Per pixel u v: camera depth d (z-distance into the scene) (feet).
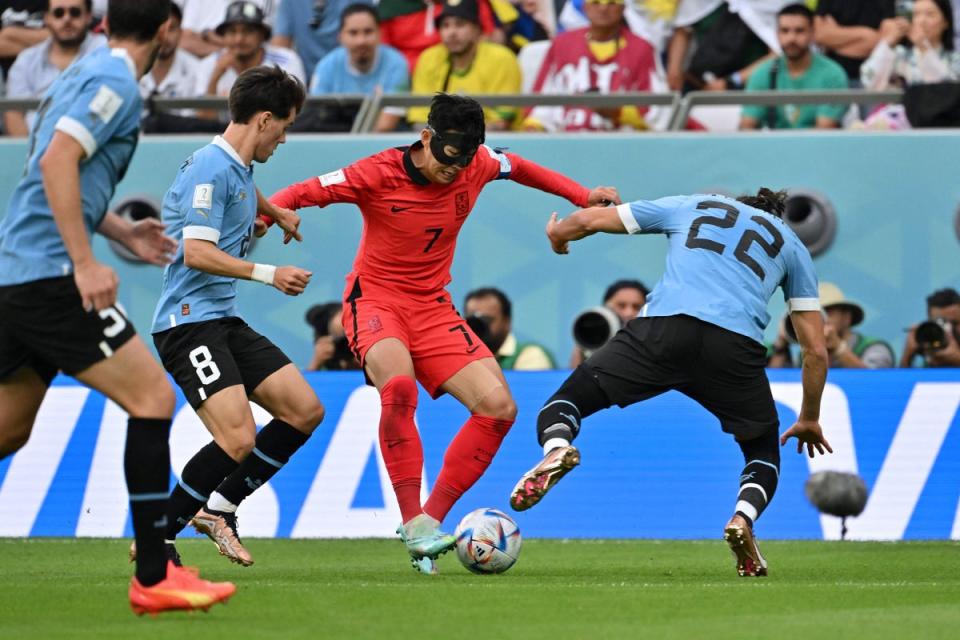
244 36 122.11
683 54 122.21
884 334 102.68
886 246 102.68
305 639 42.55
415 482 67.56
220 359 64.44
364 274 70.38
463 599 54.39
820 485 94.53
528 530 97.81
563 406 65.21
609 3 117.91
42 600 53.78
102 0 127.65
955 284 102.06
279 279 61.36
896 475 96.02
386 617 48.29
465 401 69.77
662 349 65.05
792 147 103.24
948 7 119.14
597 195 74.43
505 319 104.27
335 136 106.01
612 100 110.01
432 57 119.96
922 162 102.32
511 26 122.21
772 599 55.47
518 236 104.27
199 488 65.67
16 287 45.80
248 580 64.95
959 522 95.30
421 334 70.08
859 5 120.06
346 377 99.91
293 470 99.09
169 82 122.52
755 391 65.72
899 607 53.11
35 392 49.85
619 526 97.45
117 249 106.93
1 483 99.50
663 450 98.22
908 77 119.55
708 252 65.87
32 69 123.85
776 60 118.21
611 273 103.65
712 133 103.86
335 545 91.86
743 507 65.31
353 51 118.83
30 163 46.26
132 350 46.39
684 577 67.05
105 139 44.96
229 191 63.16
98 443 99.50
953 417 96.37
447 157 66.03
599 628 45.75
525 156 104.99
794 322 67.31
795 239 67.10
